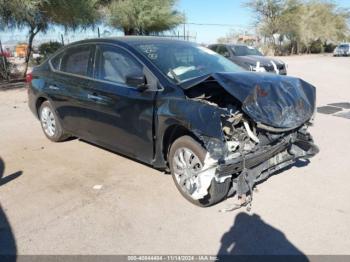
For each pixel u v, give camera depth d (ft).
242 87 12.30
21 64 66.69
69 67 18.39
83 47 17.58
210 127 11.51
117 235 11.28
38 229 11.71
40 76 20.34
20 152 19.15
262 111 12.17
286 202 13.06
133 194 13.92
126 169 16.39
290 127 12.89
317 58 121.08
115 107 15.16
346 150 18.71
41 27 52.31
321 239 10.85
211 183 12.09
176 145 13.20
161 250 10.50
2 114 28.96
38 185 14.97
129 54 15.02
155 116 13.53
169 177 15.39
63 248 10.70
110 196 13.80
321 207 12.70
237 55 47.39
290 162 14.66
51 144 20.40
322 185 14.43
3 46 55.77
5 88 44.57
